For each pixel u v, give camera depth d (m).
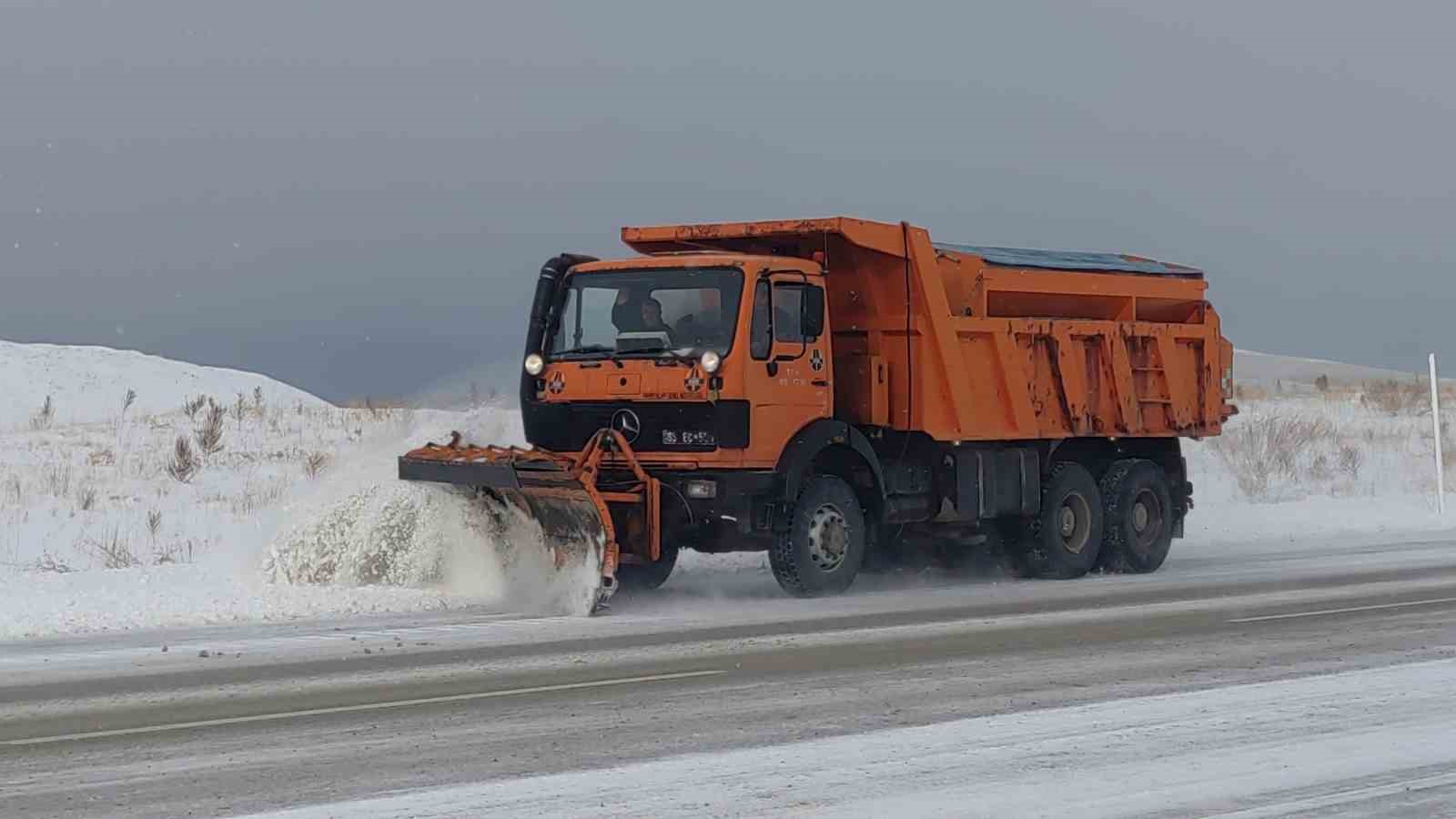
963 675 16.89
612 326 23.45
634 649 18.62
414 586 23.53
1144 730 14.08
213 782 12.09
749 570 27.77
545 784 12.04
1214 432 31.27
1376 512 38.72
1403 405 75.25
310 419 54.50
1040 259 28.47
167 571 24.47
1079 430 28.25
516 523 23.12
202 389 65.06
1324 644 19.17
